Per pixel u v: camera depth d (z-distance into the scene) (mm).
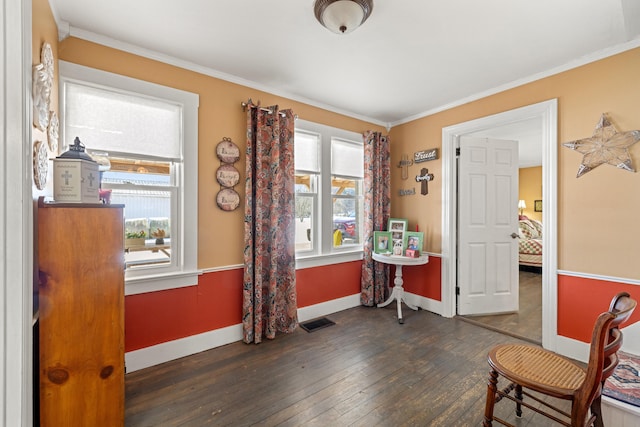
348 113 3436
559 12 1723
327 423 1605
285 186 2797
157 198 2240
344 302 3432
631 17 1756
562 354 2373
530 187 7090
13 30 867
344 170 3486
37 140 1230
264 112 2709
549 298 2438
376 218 3545
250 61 2297
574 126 2307
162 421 1611
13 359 865
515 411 1707
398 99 3061
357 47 2098
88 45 1916
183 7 1678
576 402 1167
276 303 2766
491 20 1795
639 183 2021
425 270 3430
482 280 3266
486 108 2863
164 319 2227
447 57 2236
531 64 2350
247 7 1681
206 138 2420
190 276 2332
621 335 1208
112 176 2059
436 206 3322
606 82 2150
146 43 2051
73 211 1231
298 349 2441
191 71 2340
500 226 3316
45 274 1187
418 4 1646
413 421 1625
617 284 2111
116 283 1331
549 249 2438
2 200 851
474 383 1976
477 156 3256
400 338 2658
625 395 1330
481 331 2816
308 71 2463
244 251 2555
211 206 2453
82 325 1251
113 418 1321
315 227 3256
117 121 2033
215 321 2473
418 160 3482
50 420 1201
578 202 2293
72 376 1233
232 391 1878
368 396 1835
